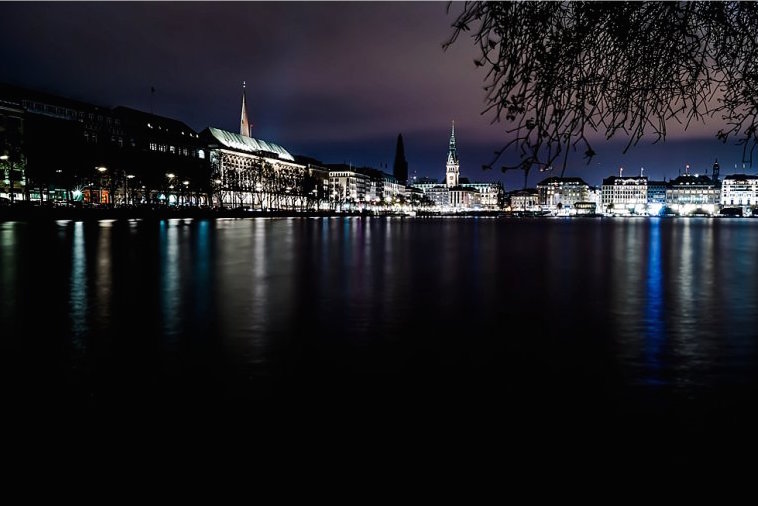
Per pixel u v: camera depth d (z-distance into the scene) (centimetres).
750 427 819
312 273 2780
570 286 2408
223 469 692
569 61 481
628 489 645
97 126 13475
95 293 2069
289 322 1582
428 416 863
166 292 2114
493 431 807
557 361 1189
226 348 1281
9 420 841
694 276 2830
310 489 646
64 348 1268
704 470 688
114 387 995
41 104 12100
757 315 1739
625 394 972
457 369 1123
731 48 515
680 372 1107
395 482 662
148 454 728
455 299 2023
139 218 9712
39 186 10381
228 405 911
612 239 6544
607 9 471
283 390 983
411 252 4241
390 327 1528
